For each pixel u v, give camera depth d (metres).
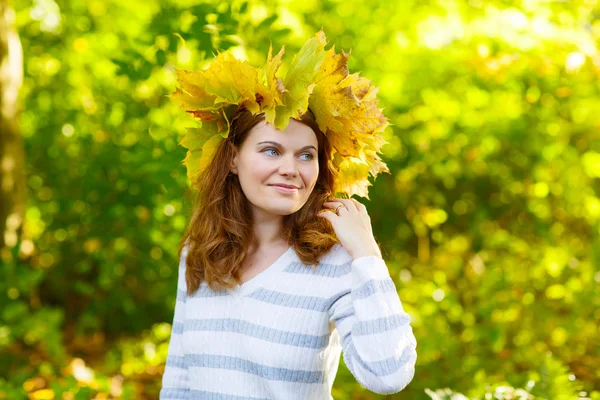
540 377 2.74
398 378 1.60
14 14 4.47
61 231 4.79
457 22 4.68
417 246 5.05
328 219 1.81
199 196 1.96
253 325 1.77
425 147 4.62
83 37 4.66
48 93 4.78
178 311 2.04
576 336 3.62
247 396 1.77
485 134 4.55
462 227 4.99
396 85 4.42
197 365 1.87
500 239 4.43
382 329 1.63
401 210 4.92
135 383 4.00
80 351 4.55
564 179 4.56
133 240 4.52
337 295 1.74
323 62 1.74
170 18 3.37
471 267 4.62
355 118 1.81
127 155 4.30
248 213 1.90
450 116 4.54
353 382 3.17
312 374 1.74
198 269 1.91
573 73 4.24
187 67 3.71
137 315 4.75
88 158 4.54
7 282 3.91
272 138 1.76
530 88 4.43
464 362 3.23
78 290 4.71
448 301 3.54
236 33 3.30
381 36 4.48
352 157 1.93
